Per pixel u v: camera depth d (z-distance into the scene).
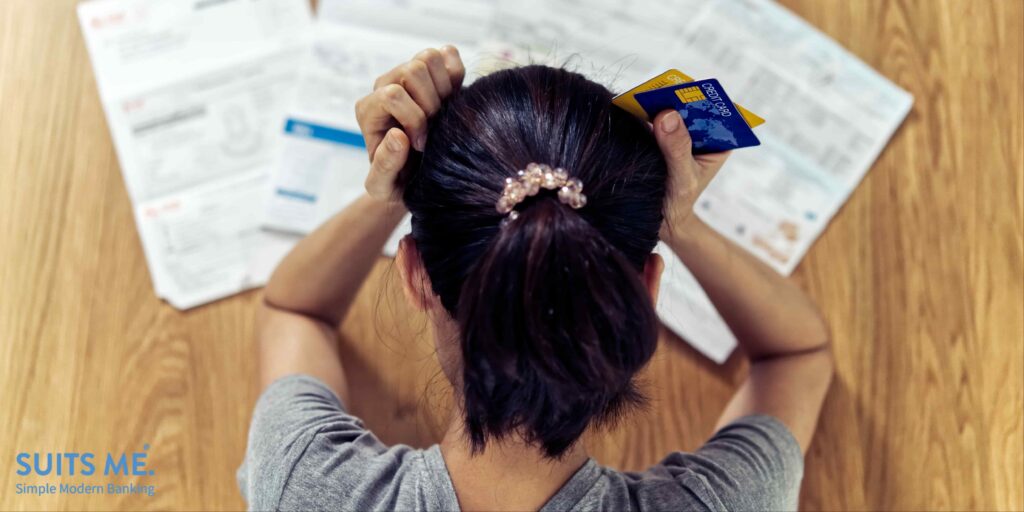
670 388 0.90
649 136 0.50
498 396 0.45
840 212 0.92
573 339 0.40
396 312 0.90
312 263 0.77
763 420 0.69
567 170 0.44
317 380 0.72
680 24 0.95
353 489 0.55
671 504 0.55
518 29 0.95
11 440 0.88
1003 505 0.87
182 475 0.88
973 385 0.89
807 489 0.88
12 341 0.89
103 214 0.92
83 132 0.93
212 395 0.89
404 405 0.89
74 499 0.87
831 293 0.91
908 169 0.93
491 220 0.44
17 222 0.91
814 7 0.95
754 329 0.76
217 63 0.94
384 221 0.75
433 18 0.95
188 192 0.92
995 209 0.92
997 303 0.90
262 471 0.59
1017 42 0.94
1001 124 0.93
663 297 0.90
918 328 0.90
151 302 0.90
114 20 0.95
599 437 0.89
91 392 0.89
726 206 0.92
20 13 0.95
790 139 0.93
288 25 0.95
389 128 0.54
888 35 0.95
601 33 0.95
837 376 0.90
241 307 0.91
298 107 0.94
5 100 0.94
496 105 0.47
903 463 0.88
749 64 0.95
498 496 0.53
